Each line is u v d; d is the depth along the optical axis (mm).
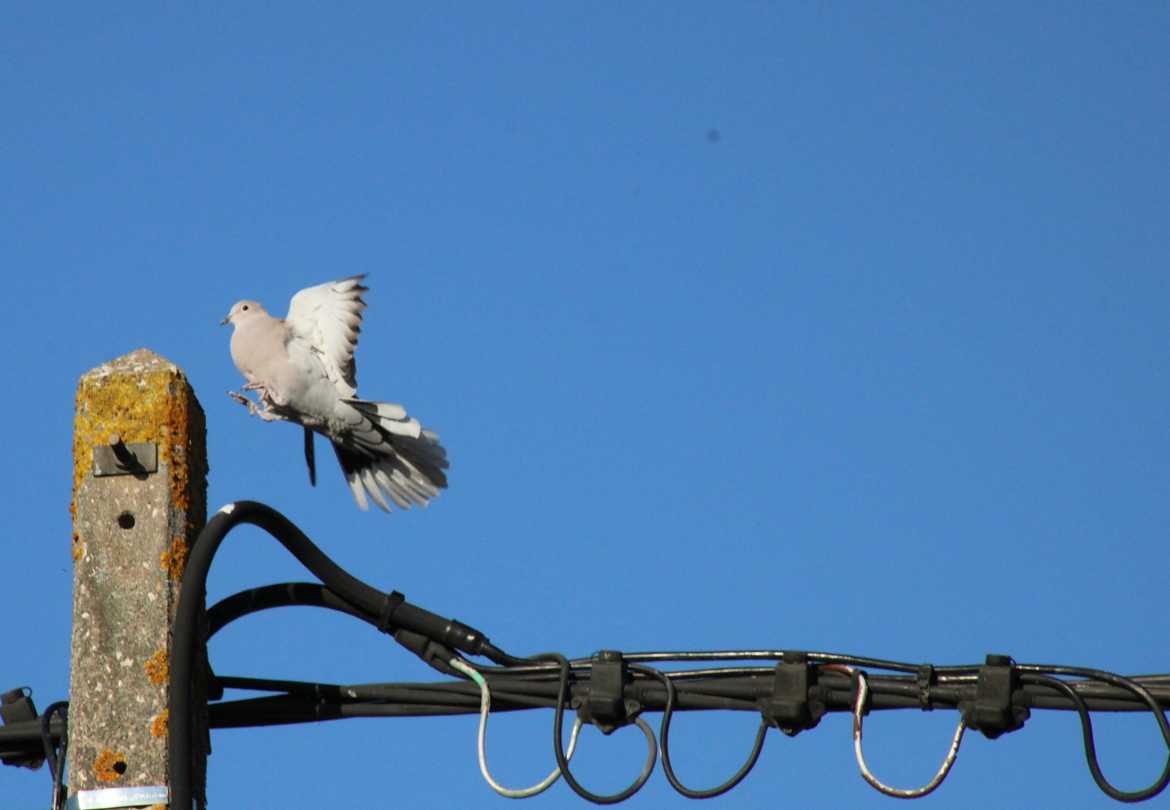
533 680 11695
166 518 11055
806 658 11164
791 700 11070
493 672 11766
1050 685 10688
